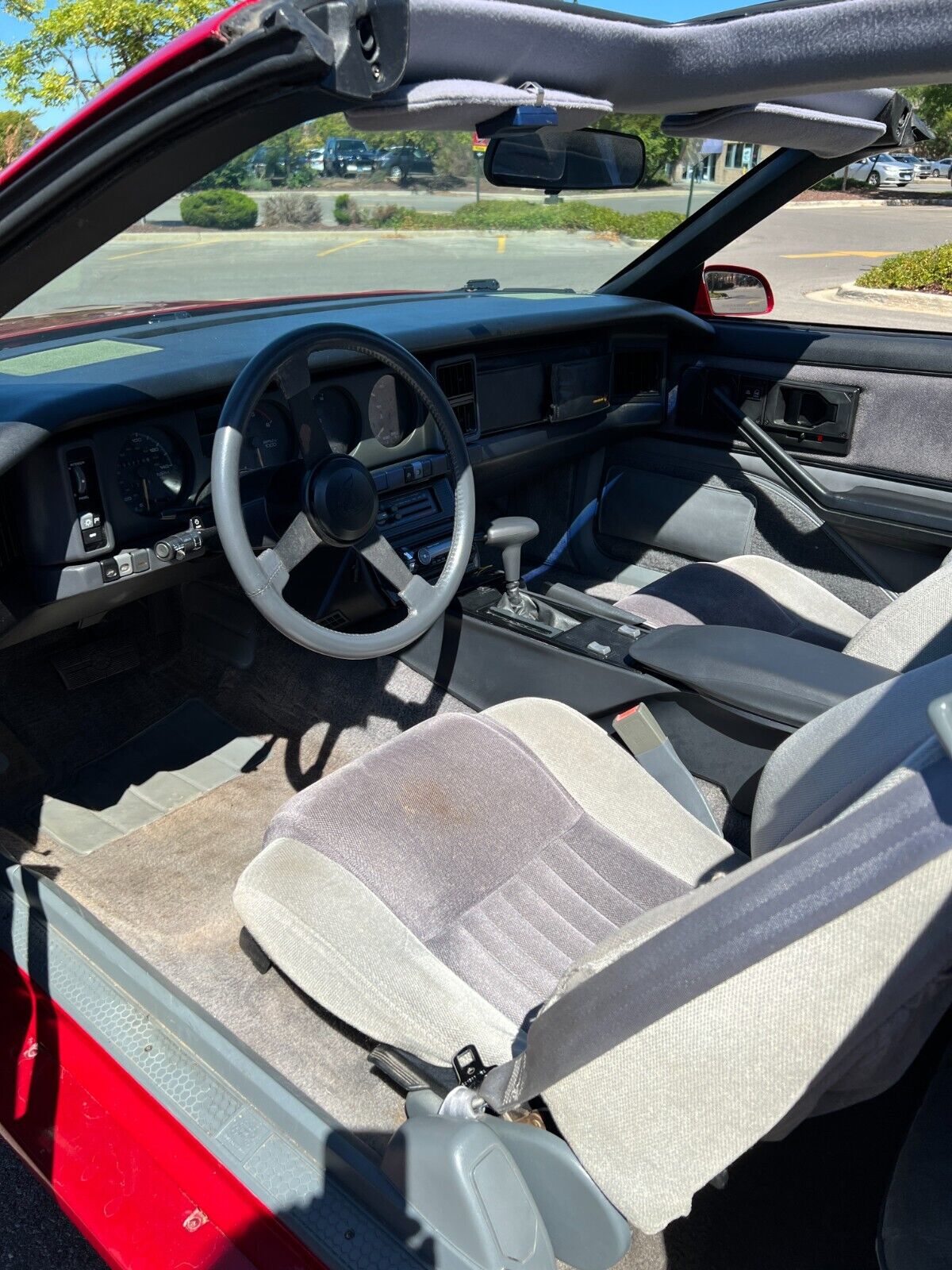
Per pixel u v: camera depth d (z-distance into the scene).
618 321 2.72
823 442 2.71
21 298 1.27
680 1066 0.77
